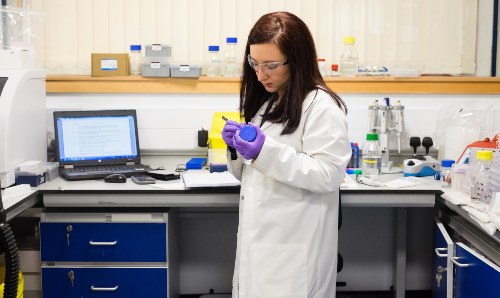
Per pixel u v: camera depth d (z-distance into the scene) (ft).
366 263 9.98
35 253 7.99
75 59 9.50
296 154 5.57
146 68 9.34
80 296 7.79
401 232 9.39
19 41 8.87
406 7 9.49
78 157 8.68
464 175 7.39
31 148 8.15
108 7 9.44
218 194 7.43
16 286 5.74
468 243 7.29
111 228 7.68
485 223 6.14
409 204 7.55
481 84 9.53
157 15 9.50
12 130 7.49
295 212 5.78
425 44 9.57
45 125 8.68
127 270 7.75
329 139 5.61
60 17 9.40
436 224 8.07
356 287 10.00
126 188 7.46
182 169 8.84
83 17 9.43
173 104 9.57
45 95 8.70
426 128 9.43
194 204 7.47
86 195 7.43
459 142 8.72
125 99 9.54
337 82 9.47
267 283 5.82
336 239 6.19
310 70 5.70
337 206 6.18
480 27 9.62
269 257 5.81
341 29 9.55
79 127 8.77
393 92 9.52
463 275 6.57
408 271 10.03
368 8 9.50
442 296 7.59
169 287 7.98
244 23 9.51
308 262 5.84
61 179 8.14
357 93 9.53
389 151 9.48
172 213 8.35
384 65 9.62
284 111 5.74
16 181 7.58
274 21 5.48
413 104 9.57
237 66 9.55
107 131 8.90
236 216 9.71
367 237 9.96
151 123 9.42
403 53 9.59
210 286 9.98
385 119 8.96
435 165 8.59
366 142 9.09
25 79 7.89
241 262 5.92
